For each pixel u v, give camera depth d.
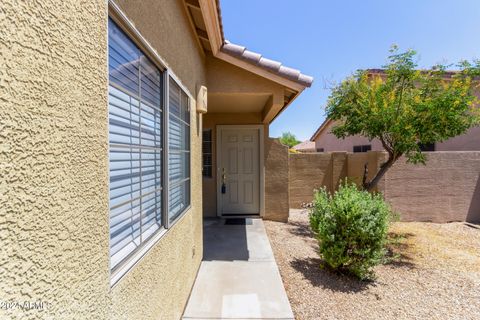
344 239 3.85
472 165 7.50
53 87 0.90
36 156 0.83
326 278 3.89
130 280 1.52
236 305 3.04
